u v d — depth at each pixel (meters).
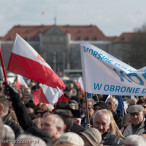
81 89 22.03
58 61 186.38
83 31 197.50
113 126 8.69
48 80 9.51
